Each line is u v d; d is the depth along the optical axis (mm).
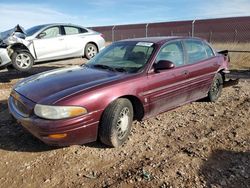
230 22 23234
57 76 4852
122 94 4457
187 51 5914
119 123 4504
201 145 4711
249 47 17781
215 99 6867
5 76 10672
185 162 4211
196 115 6008
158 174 3918
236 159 4309
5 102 6828
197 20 25109
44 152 4445
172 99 5422
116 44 5859
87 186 3686
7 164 4145
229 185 3713
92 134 4254
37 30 10375
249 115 6070
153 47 5281
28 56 9898
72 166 4102
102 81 4484
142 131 5184
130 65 5074
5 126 5320
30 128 4098
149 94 4891
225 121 5723
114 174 3932
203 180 3805
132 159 4289
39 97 4172
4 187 3686
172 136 5023
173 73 5348
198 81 6023
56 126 3924
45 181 3787
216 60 6621
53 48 10555
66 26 11117
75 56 11258
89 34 11703
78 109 4035
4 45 9414
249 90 8086
